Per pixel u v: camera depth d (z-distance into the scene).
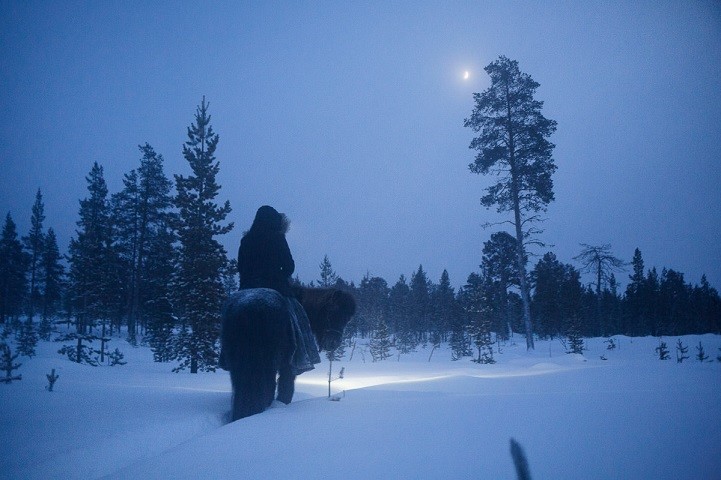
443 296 57.81
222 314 6.16
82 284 33.16
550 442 3.52
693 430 3.73
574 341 26.55
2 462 4.00
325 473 3.11
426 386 7.68
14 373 10.95
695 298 40.00
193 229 19.52
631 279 45.28
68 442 4.49
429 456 3.31
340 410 5.18
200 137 20.39
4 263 41.88
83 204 40.91
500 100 30.73
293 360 6.41
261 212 7.05
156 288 32.25
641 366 10.54
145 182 43.12
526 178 29.45
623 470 2.95
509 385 7.49
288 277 6.91
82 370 12.64
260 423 4.64
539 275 46.47
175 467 3.44
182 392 7.73
